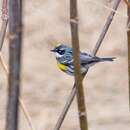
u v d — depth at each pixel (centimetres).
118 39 1916
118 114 1506
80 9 2000
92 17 1983
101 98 1616
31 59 1834
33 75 1733
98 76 1727
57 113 1538
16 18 324
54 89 1669
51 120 1495
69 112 1510
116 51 1859
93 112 1530
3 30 522
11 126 324
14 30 323
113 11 529
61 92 1659
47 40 1950
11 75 323
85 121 438
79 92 431
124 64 1788
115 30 1950
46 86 1680
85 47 1911
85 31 1966
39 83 1695
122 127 1450
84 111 436
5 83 1572
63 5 2089
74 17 415
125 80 1714
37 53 1870
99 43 565
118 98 1611
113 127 1450
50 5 2059
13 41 323
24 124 1322
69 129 1466
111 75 1731
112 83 1694
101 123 1472
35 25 1994
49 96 1638
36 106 1583
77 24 417
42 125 1470
